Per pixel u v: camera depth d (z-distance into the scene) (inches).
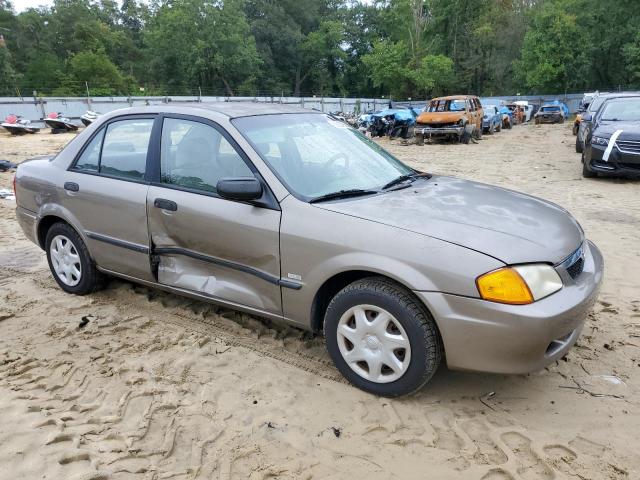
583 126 620.1
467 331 113.6
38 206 189.0
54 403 125.2
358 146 169.8
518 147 773.3
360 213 128.6
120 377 136.7
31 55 2851.9
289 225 132.2
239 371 139.8
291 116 166.2
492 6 2508.6
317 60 3065.9
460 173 502.6
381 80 2429.9
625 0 1889.8
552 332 112.6
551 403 126.3
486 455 108.6
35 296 188.5
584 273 129.0
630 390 131.3
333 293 137.2
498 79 2456.9
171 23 2485.2
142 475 102.7
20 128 1045.8
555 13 2026.3
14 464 104.4
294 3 3105.3
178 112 159.8
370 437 114.0
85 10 3127.5
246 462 106.7
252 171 141.6
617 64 1999.3
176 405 125.1
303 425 118.0
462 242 116.9
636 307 178.7
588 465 105.4
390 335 122.5
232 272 145.6
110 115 176.7
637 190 389.7
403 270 117.4
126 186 163.6
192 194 149.6
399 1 2731.3
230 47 2554.1
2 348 151.1
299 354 148.3
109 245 170.4
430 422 119.3
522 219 132.0
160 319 169.5
